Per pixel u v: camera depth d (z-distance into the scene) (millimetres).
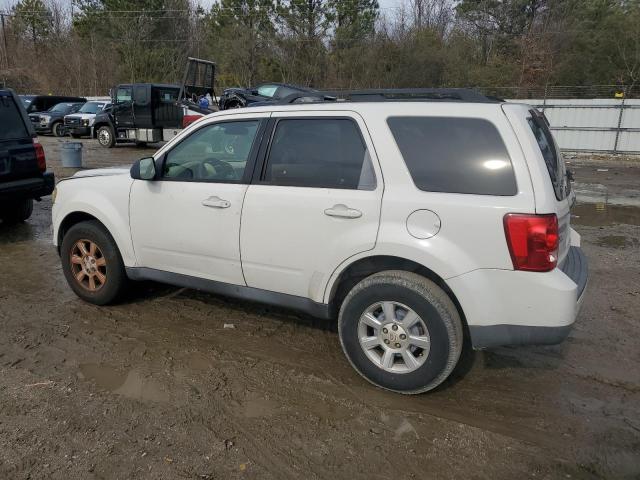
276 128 3729
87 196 4578
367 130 3352
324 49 36875
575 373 3717
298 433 3020
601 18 32469
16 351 3912
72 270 4789
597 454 2873
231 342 4113
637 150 19047
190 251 4090
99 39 43250
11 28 49688
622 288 5398
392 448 2902
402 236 3168
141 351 3938
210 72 16953
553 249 2967
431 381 3238
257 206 3699
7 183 6684
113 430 3008
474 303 3053
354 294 3395
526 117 3158
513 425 3119
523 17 35781
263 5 37656
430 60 33375
